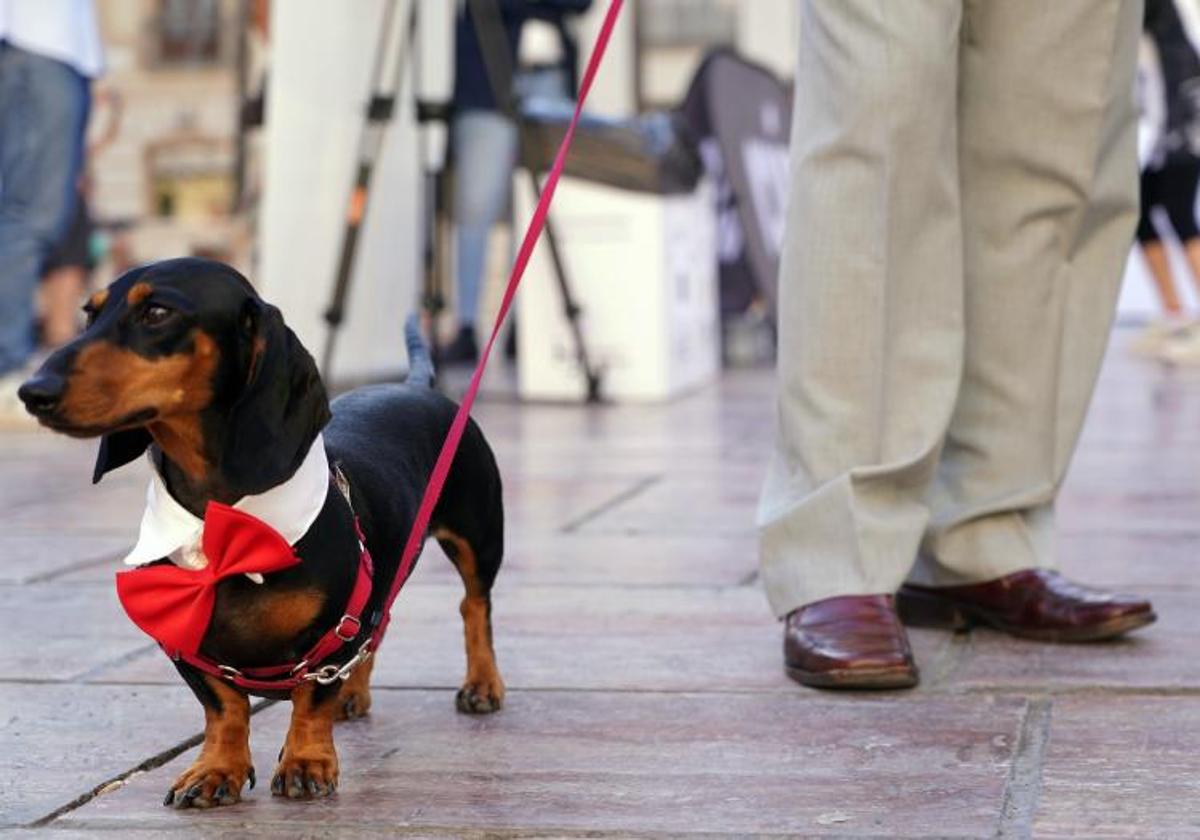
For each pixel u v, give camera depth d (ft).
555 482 24.12
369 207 32.50
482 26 32.96
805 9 13.51
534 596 16.53
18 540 20.25
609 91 59.41
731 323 43.88
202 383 9.53
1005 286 14.37
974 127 14.08
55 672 13.93
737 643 14.51
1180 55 39.93
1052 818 9.95
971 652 14.05
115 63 67.72
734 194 40.04
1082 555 18.03
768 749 11.45
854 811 10.16
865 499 13.37
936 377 13.53
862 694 12.81
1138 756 11.12
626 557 18.49
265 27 36.58
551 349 34.88
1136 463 24.63
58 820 10.29
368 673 12.46
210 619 9.87
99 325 9.38
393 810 10.34
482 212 37.78
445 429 12.21
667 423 31.09
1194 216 40.65
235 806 10.47
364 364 32.73
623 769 11.08
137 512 22.38
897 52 12.84
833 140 13.15
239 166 37.99
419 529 10.93
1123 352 44.98
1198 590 16.20
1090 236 14.62
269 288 31.37
